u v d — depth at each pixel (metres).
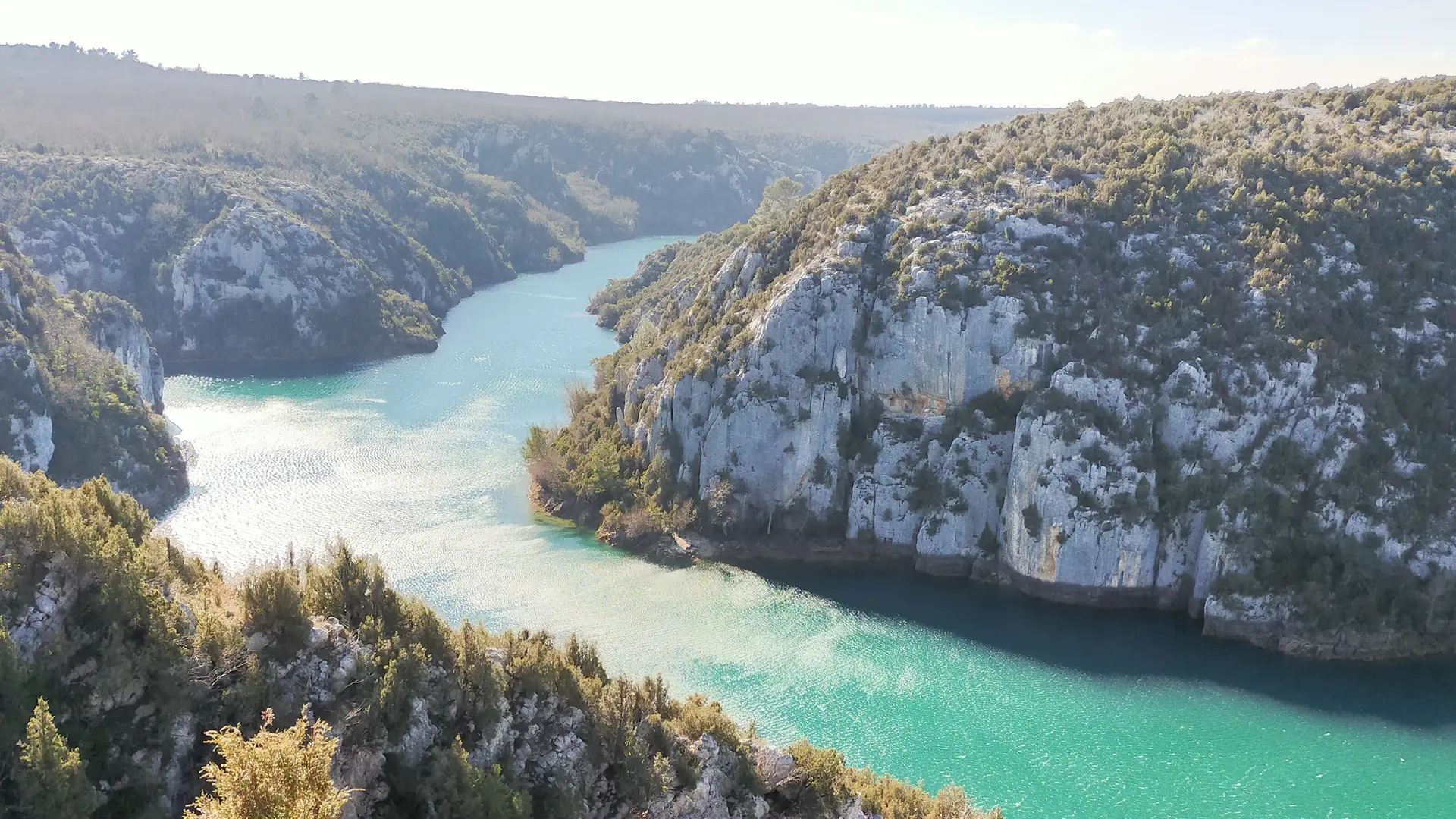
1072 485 106.06
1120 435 106.94
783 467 121.00
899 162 150.38
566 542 119.00
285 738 37.88
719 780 57.47
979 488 114.19
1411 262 113.50
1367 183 119.00
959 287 117.94
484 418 166.12
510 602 102.88
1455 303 111.06
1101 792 76.44
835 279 123.25
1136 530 104.50
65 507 52.50
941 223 126.00
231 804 36.25
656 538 118.88
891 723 84.50
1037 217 122.69
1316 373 107.31
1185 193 122.19
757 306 131.50
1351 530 101.44
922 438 118.94
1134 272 117.00
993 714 86.25
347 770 47.28
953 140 154.12
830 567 115.75
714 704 64.50
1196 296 113.94
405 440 154.25
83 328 148.50
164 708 45.12
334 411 169.62
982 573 112.75
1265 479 105.06
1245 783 77.94
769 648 96.25
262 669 48.59
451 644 55.88
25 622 44.72
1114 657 96.38
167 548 56.12
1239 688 91.38
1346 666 95.44
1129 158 129.75
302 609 51.69
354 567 56.31
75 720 43.66
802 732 83.00
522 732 54.53
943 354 117.06
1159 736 83.62
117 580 47.00
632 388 139.62
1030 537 108.19
